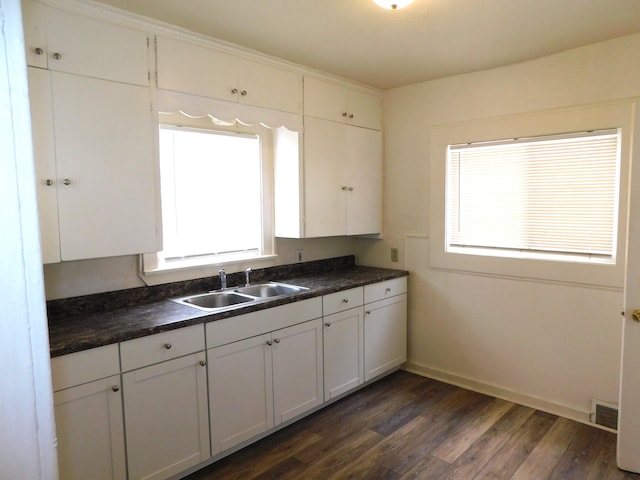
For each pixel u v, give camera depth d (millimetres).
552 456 2436
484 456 2439
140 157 2232
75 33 1979
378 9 2137
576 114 2725
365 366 3230
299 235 3127
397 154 3641
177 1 2033
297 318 2684
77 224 2025
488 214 3188
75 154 2004
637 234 2201
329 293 2895
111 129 2117
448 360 3455
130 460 1964
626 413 2275
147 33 2227
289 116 2953
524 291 3020
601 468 2324
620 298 2641
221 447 2311
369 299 3238
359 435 2662
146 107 2240
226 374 2312
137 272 2561
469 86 3178
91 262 2363
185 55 2381
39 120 1886
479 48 2680
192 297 2713
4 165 1196
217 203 2996
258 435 2580
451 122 3291
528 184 2986
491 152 3141
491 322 3195
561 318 2875
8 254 1216
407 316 3676
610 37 2527
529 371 3033
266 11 2150
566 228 2846
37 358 1280
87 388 1811
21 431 1271
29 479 1290
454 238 3381
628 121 2537
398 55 2797
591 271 2723
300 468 2334
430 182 3443
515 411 2963
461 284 3334
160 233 2344
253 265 3197
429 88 3393
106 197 2117
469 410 2979
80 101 2006
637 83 2498
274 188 3297
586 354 2787
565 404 2887
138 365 1964
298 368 2711
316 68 3061
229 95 2594
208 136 2924
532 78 2887
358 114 3471
